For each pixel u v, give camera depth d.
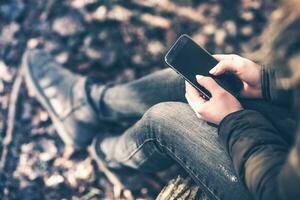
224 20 2.38
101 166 2.09
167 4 2.41
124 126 2.08
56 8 2.41
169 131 1.52
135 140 1.71
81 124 2.08
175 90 1.70
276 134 1.24
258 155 1.16
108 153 1.98
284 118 1.38
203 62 1.48
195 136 1.46
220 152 1.41
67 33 2.37
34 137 2.19
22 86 2.27
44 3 2.42
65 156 2.16
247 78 1.44
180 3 2.42
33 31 2.38
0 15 2.40
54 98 2.14
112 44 2.34
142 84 1.81
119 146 1.87
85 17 2.39
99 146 2.05
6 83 2.28
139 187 2.10
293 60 0.89
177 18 2.38
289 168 0.96
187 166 1.49
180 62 1.47
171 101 1.72
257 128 1.23
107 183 2.12
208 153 1.42
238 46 2.33
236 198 1.35
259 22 2.37
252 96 1.46
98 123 2.07
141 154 1.73
